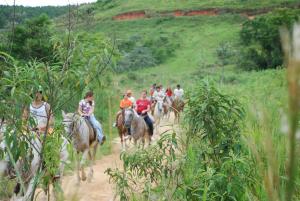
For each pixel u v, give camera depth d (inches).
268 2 3459.6
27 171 151.5
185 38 2942.9
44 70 137.8
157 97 705.0
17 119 133.4
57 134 149.6
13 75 133.0
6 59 132.0
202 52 2524.6
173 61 2477.9
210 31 3031.5
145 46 2768.2
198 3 3725.4
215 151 201.0
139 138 484.7
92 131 357.7
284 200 20.4
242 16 3284.9
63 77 136.5
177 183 171.3
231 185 151.6
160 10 3627.0
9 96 133.5
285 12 2071.9
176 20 3405.5
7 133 132.0
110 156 475.2
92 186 346.6
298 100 16.7
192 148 215.0
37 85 134.3
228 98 209.6
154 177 209.6
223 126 203.6
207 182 163.0
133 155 211.0
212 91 209.6
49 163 138.3
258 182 153.8
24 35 618.8
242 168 159.8
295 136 17.3
